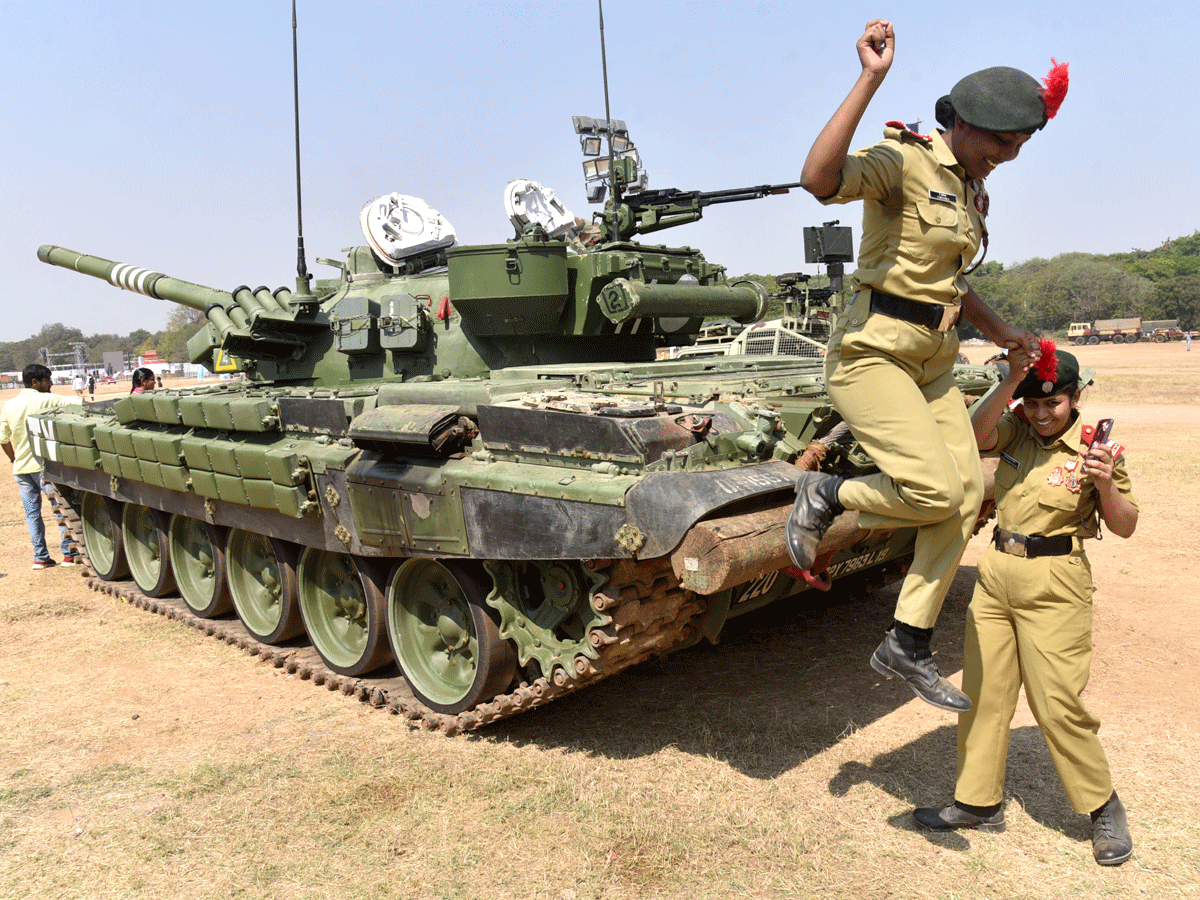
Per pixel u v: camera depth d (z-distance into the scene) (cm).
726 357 820
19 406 1141
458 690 614
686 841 449
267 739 604
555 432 510
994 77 326
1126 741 543
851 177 318
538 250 739
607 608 480
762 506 479
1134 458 1612
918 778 509
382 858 447
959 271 347
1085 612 420
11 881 441
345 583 725
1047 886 405
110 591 1020
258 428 707
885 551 674
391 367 838
